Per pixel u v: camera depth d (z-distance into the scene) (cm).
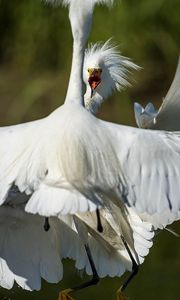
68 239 1073
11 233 1055
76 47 973
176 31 2186
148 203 841
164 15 2175
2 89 2216
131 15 2148
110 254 1061
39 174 863
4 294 1370
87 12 975
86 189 849
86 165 868
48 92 2183
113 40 2116
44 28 2211
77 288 1048
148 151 867
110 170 869
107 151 876
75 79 964
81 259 1083
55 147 874
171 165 860
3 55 2300
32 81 2206
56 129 886
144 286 1409
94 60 1253
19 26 2239
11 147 887
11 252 1059
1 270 1059
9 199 1023
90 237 1071
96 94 1259
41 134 888
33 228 1059
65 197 822
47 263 1071
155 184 849
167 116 1123
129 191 854
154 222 1054
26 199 1022
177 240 1631
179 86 1079
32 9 2216
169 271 1489
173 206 837
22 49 2241
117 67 1264
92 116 904
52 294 1377
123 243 1036
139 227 1062
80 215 1027
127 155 871
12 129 905
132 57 2159
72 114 896
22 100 2181
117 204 935
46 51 2216
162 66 2186
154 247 1612
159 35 2175
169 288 1397
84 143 876
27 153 878
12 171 868
